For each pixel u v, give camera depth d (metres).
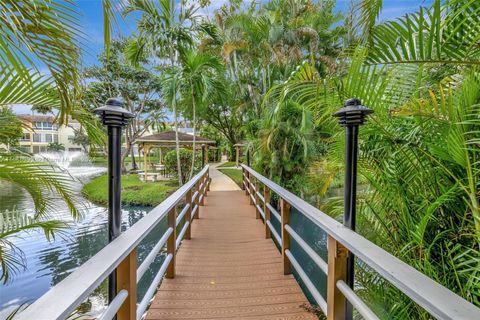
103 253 1.04
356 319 1.93
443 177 1.71
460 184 1.48
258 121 8.72
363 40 1.65
